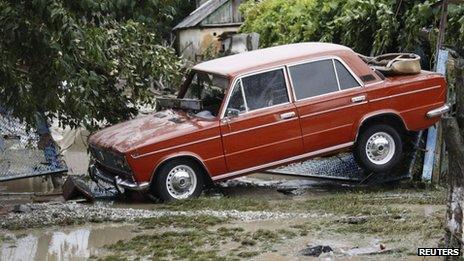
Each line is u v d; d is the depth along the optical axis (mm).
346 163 13406
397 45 15188
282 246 8594
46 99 10867
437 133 12414
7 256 8742
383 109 12234
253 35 19188
